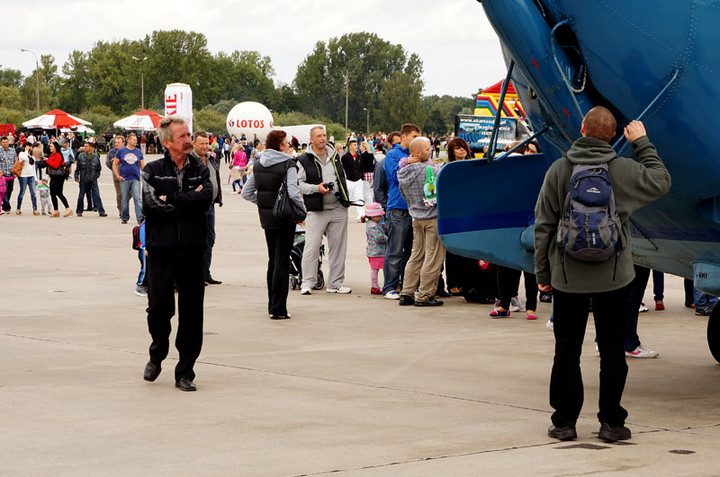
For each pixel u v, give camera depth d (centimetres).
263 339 958
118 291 1267
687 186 649
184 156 723
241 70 17988
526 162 776
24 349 884
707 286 712
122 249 1772
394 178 1220
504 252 791
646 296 1305
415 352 896
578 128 651
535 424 628
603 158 554
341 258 1285
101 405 675
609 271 556
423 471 516
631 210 561
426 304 1187
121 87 17500
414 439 587
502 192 780
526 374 799
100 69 17738
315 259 1272
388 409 669
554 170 564
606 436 582
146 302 1177
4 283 1333
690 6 608
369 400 698
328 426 621
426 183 1156
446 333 1005
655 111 623
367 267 1561
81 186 2525
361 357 870
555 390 586
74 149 5466
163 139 716
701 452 559
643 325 1068
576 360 580
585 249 544
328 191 1248
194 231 723
